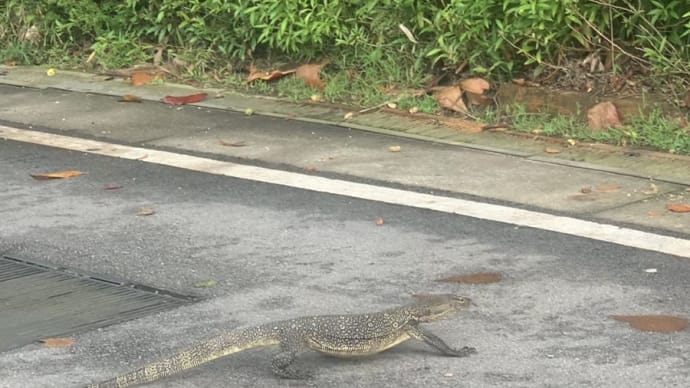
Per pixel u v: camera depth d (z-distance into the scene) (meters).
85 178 9.16
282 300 6.59
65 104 11.66
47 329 6.27
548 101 10.49
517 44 10.78
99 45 13.13
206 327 6.24
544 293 6.59
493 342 5.97
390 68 11.48
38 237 7.78
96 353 5.95
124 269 7.16
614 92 10.41
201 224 7.97
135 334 6.18
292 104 11.38
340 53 11.93
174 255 7.38
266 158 9.57
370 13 11.55
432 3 11.21
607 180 8.78
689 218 7.85
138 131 10.55
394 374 5.65
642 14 10.24
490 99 10.84
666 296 6.50
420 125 10.55
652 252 7.21
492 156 9.52
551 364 5.70
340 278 6.90
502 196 8.43
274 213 8.17
